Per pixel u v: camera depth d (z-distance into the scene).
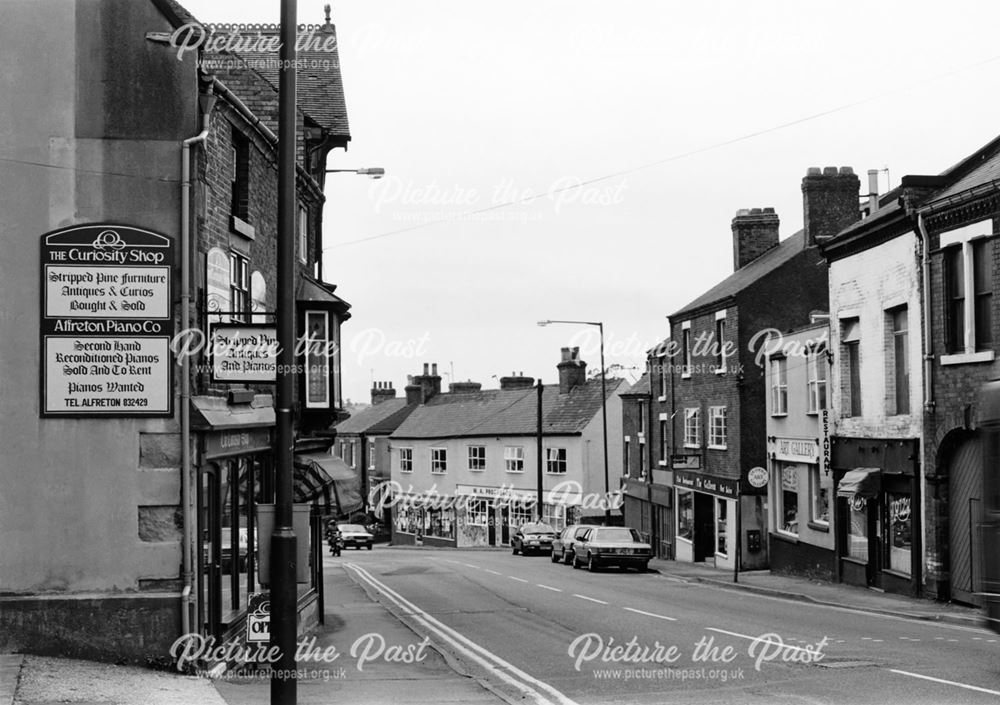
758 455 36.81
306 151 24.34
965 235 21.55
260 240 17.39
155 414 12.66
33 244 12.63
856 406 27.59
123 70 12.95
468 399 72.75
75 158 12.77
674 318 44.28
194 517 12.83
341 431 87.06
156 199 12.87
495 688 12.60
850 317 27.34
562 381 62.59
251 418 15.16
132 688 11.06
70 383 12.58
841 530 28.48
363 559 47.31
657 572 36.75
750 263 43.16
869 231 25.78
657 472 46.88
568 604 24.08
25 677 11.10
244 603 15.49
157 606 12.49
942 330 22.41
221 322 13.55
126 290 12.71
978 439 21.28
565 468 58.16
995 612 12.86
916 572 23.52
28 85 12.77
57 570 12.48
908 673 12.76
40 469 12.52
